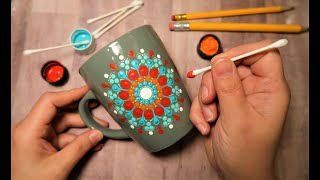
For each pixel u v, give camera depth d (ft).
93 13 0.87
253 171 0.66
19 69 0.84
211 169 0.82
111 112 0.67
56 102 0.74
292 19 0.88
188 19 0.87
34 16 0.86
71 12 0.86
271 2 0.88
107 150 0.82
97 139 0.73
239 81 0.61
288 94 0.67
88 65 0.62
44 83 0.84
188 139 0.83
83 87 0.76
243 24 0.85
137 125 0.66
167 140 0.68
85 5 0.87
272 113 0.65
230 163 0.66
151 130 0.67
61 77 0.82
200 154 0.82
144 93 0.64
